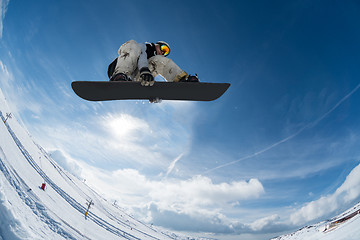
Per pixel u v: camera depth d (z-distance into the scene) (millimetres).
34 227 7285
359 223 9430
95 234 33844
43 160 89000
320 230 17156
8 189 9789
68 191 77125
